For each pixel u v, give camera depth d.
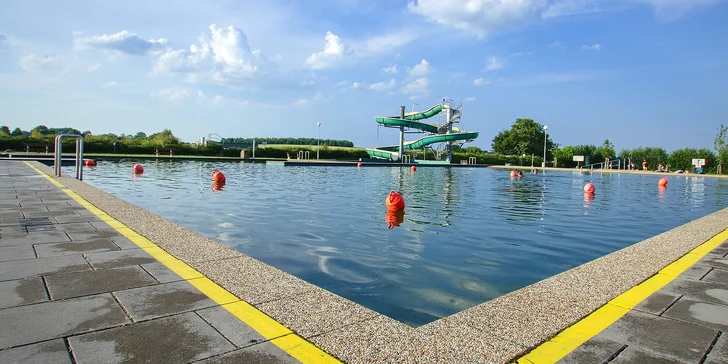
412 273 4.38
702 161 36.22
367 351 2.20
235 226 6.82
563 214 9.23
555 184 19.25
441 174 26.84
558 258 5.19
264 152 45.97
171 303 2.84
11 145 32.50
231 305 2.82
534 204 11.05
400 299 3.61
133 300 2.88
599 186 19.08
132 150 37.88
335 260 4.82
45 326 2.45
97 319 2.57
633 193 15.46
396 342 2.31
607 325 2.60
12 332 2.37
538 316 2.70
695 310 2.87
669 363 2.15
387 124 48.06
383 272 4.39
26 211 6.46
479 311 2.78
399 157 48.22
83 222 5.62
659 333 2.50
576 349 2.28
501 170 37.34
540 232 6.93
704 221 6.70
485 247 5.69
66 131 48.59
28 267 3.61
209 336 2.36
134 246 4.36
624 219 8.70
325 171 25.91
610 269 3.81
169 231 5.08
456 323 2.58
